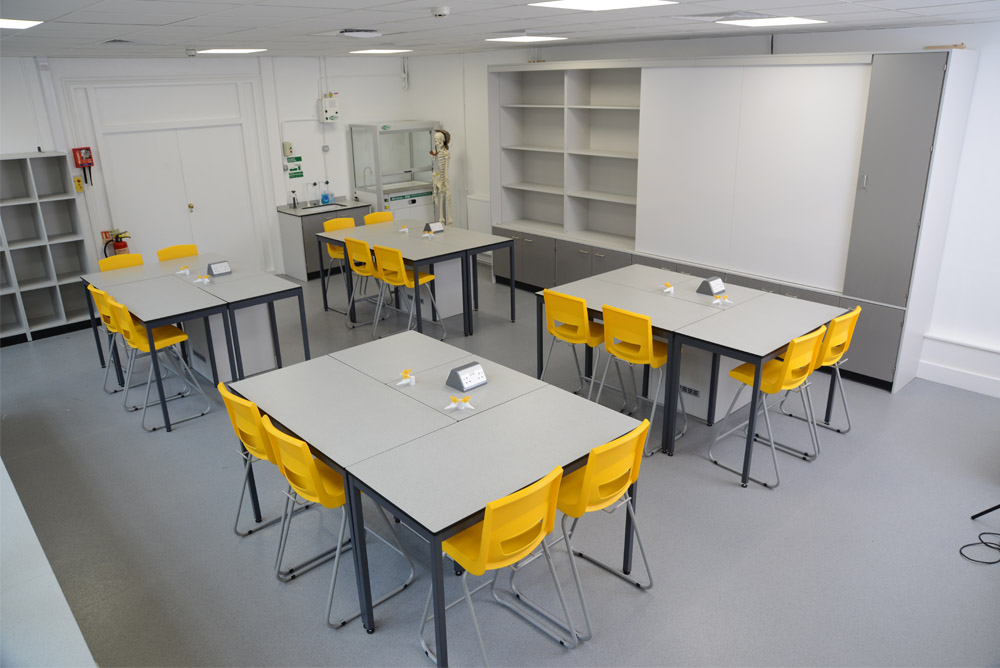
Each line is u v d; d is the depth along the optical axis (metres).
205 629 3.15
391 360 3.99
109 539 3.79
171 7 3.18
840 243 5.38
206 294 5.36
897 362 5.26
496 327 7.06
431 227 7.20
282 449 3.00
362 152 9.14
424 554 3.66
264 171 8.60
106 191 7.43
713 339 4.14
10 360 6.35
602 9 3.63
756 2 3.37
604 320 4.57
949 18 4.36
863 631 3.05
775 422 4.95
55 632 2.67
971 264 5.21
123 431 5.00
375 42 5.95
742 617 3.14
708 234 6.25
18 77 6.58
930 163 4.72
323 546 3.72
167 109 7.69
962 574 3.39
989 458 4.42
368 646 3.04
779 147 5.55
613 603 3.25
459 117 8.91
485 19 4.07
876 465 4.36
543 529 2.75
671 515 3.90
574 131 7.43
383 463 2.87
